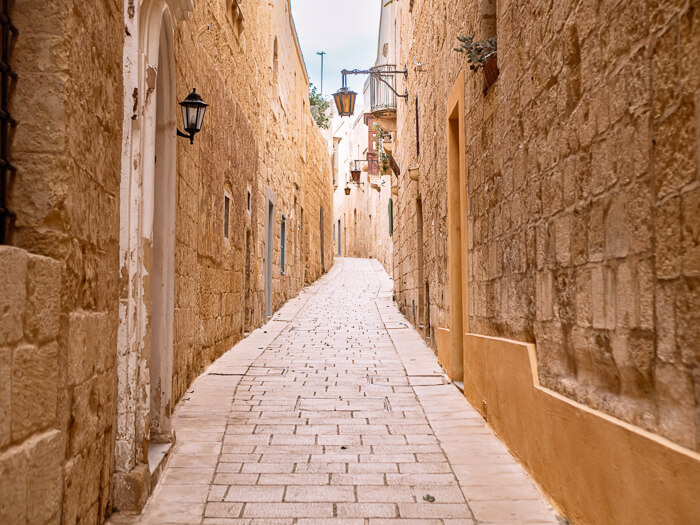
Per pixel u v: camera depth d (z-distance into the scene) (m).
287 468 4.87
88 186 3.05
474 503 4.11
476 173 6.44
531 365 4.49
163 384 5.26
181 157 6.55
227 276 10.22
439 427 5.98
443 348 8.77
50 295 2.46
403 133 15.59
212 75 8.61
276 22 16.52
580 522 3.45
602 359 3.23
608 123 3.08
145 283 4.17
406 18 14.40
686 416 2.38
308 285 23.47
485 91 5.93
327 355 10.08
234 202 10.75
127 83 3.97
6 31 2.62
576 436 3.51
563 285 3.83
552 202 4.00
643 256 2.73
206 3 8.10
